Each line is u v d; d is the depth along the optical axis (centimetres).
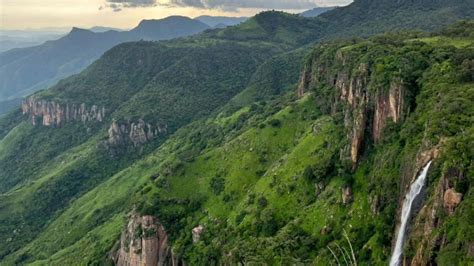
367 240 12238
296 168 17400
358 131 14388
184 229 19800
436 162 9544
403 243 10194
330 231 13738
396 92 13212
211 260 17138
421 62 13750
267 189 17862
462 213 8250
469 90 10919
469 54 12825
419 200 9912
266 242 14938
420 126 11719
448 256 8019
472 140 8981
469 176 8525
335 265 12162
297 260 13438
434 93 11969
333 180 15200
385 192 12144
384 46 16412
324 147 17000
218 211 19512
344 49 19612
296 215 15588
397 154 12250
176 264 18875
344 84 17988
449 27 19925
